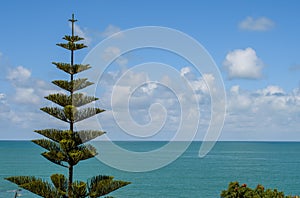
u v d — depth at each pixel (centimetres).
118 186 1367
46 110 1323
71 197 1308
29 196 3619
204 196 3941
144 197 3819
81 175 5475
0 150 13338
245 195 1398
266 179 5303
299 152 13675
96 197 1346
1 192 3812
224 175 5759
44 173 5525
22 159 8344
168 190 4291
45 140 1344
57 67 1335
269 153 12769
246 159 9456
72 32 1343
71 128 1348
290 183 4872
